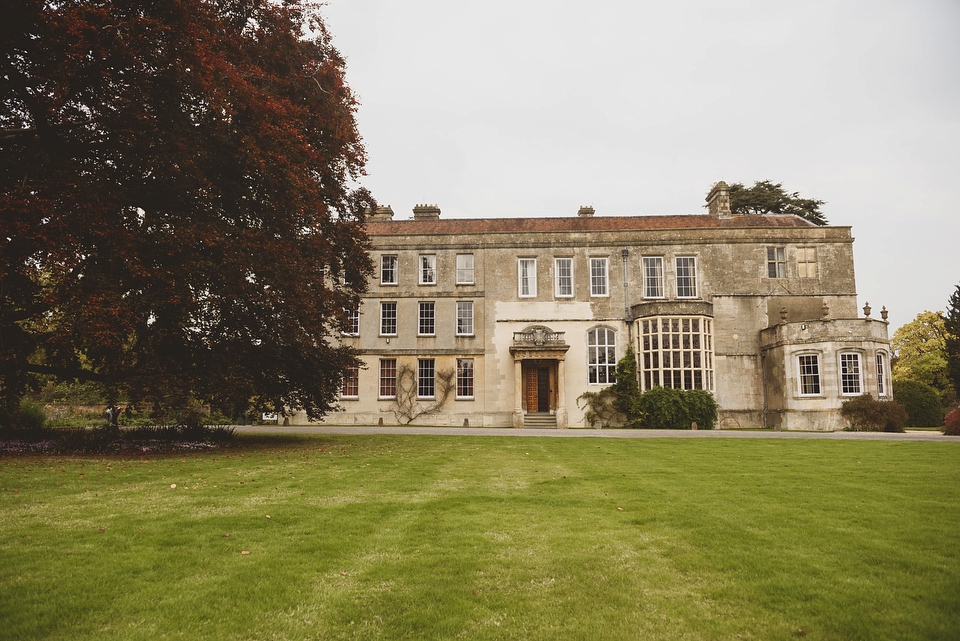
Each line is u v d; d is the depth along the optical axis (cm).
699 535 681
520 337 3303
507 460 1366
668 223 3588
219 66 1417
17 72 1338
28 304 1476
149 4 1352
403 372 3391
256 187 1677
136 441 1656
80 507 805
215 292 1537
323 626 445
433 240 3494
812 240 3347
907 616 450
